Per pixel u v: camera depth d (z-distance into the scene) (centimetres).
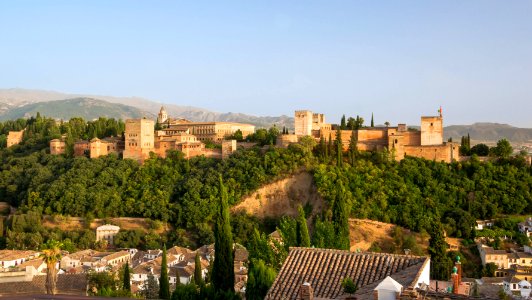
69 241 19338
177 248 18425
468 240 18388
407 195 19875
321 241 8738
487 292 8706
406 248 17638
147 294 11962
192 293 7838
